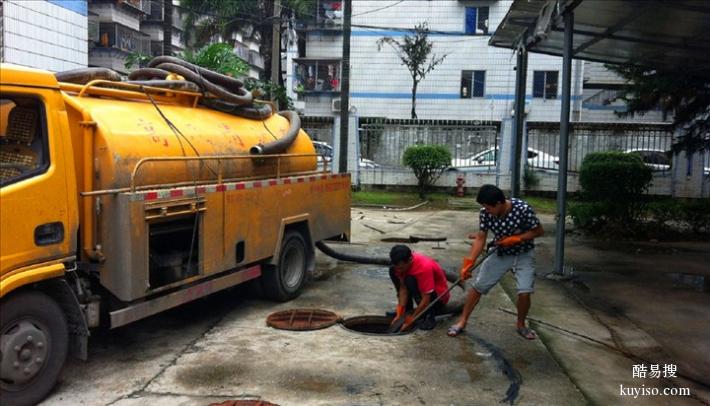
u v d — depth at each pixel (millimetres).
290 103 18859
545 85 26422
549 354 5023
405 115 27406
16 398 3736
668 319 6121
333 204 7566
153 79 5770
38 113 3902
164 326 5574
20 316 3748
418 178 17969
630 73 12617
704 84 12070
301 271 6832
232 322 5727
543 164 18203
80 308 4117
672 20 8305
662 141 17562
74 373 4398
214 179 5559
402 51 26141
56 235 3969
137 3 27625
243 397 4023
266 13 21406
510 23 9703
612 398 4172
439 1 26656
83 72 4895
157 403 3910
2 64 3746
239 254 5672
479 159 18609
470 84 26953
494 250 5336
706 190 17297
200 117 5820
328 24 27203
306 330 5484
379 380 4363
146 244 4504
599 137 17906
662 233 11547
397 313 5707
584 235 11719
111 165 4395
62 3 14656
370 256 8602
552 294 7039
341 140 16094
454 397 4109
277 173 6543
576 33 9555
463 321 5516
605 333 5629
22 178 3748
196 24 22359
